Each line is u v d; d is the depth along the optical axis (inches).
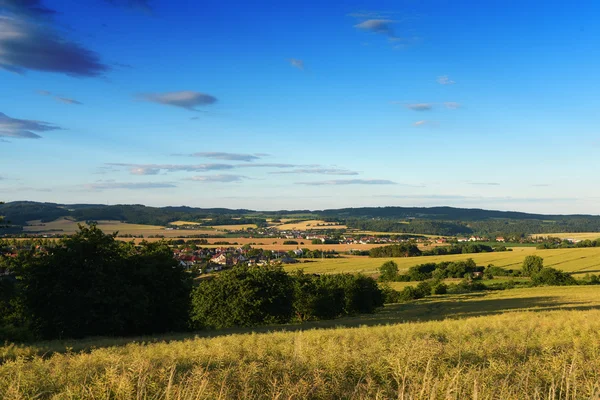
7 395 299.9
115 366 347.9
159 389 278.2
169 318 1499.8
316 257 5954.7
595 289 2994.6
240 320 1800.0
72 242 1280.8
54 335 1241.4
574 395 275.7
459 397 271.0
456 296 3248.0
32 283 1239.5
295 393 307.1
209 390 288.8
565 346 527.5
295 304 2231.8
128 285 1338.6
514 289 3432.6
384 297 2933.1
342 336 754.8
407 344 457.1
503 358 439.5
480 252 6028.5
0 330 1095.0
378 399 290.4
